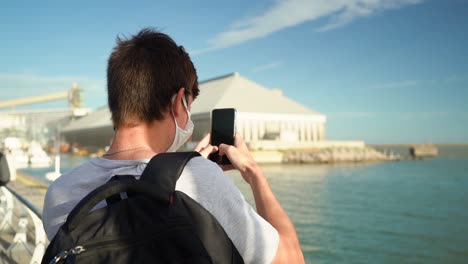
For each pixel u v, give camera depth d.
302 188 39.41
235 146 1.47
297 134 99.38
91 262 0.90
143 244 0.92
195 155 1.11
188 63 1.34
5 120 61.84
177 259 0.92
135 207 0.96
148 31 1.33
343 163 86.50
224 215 1.01
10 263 5.21
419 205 29.52
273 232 1.05
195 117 68.62
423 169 70.94
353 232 18.75
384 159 97.75
